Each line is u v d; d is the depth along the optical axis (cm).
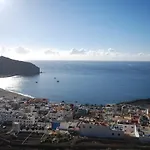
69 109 16838
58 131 11575
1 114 14150
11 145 10244
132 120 13838
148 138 10450
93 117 14875
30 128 12269
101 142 10350
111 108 18262
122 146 9900
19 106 17575
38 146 10075
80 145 10000
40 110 16412
